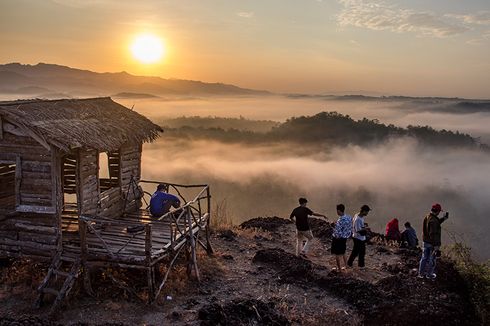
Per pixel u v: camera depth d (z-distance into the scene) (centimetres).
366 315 1091
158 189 1391
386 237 1798
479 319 1152
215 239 1655
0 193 1180
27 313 974
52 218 1088
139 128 1413
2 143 1084
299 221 1448
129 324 939
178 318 974
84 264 1043
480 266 1339
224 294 1145
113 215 1326
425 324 1059
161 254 1082
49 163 1070
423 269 1271
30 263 1132
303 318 1052
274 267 1374
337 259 1335
